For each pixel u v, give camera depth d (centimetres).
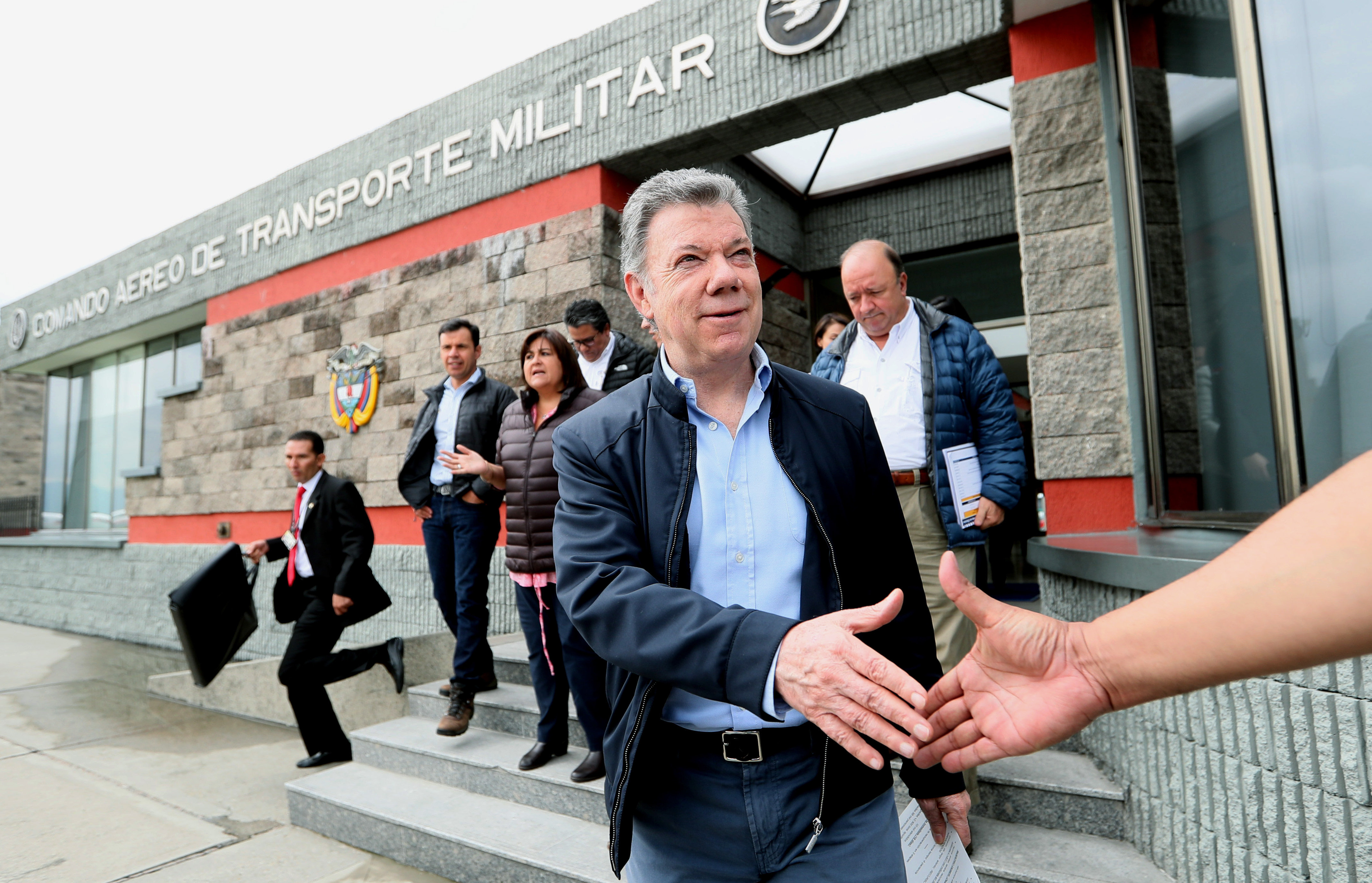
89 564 852
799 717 99
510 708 319
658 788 102
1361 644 39
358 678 418
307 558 371
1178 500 276
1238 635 43
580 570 94
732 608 81
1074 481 317
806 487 103
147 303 811
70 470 1040
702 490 104
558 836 242
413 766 303
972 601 59
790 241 600
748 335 101
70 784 350
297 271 643
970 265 592
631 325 480
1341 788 120
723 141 448
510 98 512
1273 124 198
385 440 564
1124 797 198
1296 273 192
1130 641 50
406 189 564
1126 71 299
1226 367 242
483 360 512
